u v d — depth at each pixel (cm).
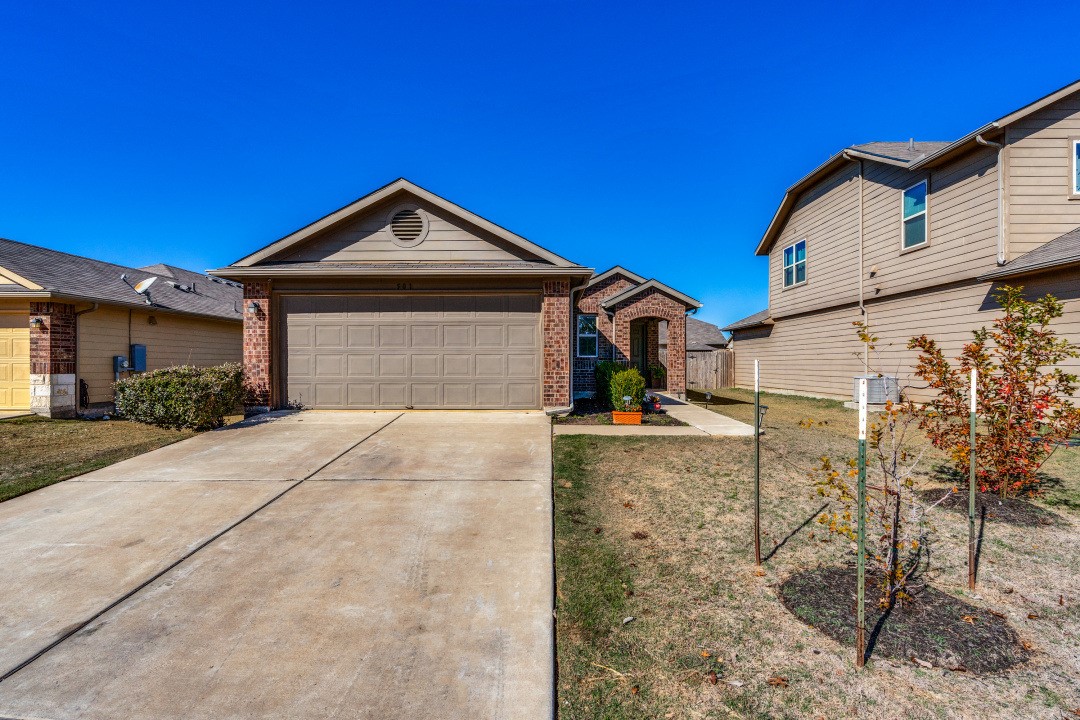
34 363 1034
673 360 1451
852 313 1307
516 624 284
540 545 388
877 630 274
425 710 219
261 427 835
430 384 971
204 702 223
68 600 307
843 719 215
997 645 261
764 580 334
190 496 498
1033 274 864
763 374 1792
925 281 1077
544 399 955
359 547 383
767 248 1716
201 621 286
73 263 1312
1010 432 464
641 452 675
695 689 236
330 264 985
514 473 576
